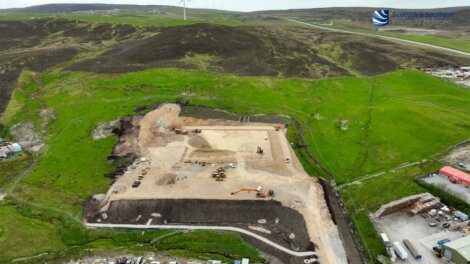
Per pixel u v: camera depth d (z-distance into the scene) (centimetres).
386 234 7250
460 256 6278
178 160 9512
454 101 12812
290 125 11425
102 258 6625
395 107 12138
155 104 12150
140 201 7988
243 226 7412
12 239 7244
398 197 8206
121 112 11756
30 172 9525
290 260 6588
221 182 8531
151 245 7031
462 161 9262
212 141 10450
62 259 6656
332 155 10012
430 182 8544
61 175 9338
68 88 13238
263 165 9275
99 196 8375
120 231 7406
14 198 8538
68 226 7600
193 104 12300
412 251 6769
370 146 10262
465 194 7975
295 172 9031
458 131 10619
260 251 6806
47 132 11281
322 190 8394
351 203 8188
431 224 7400
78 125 11325
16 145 10550
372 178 8944
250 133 10931
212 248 6875
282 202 7862
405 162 9494
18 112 12081
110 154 9994
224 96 12850
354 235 7306
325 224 7412
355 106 12625
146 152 9950
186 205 7825
